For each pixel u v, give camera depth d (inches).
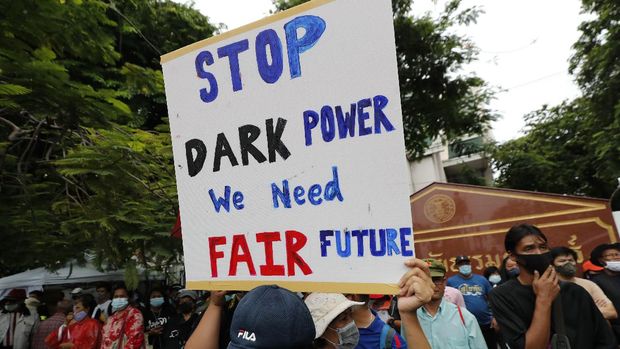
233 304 83.4
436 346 103.2
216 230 75.7
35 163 188.9
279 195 68.9
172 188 188.1
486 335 200.5
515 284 88.7
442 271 107.9
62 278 327.6
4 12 135.2
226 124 75.6
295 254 66.4
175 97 82.7
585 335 84.3
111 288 336.5
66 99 150.2
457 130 531.8
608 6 447.5
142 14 392.5
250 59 73.2
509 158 750.5
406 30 458.3
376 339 90.4
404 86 496.1
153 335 261.1
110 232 163.9
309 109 66.6
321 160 65.1
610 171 515.5
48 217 192.4
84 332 225.9
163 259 193.9
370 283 59.3
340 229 62.6
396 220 58.2
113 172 159.8
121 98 356.8
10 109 165.0
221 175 75.8
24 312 275.4
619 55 447.2
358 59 62.7
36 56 157.3
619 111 451.2
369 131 61.2
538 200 271.1
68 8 157.1
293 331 47.3
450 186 299.6
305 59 67.5
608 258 149.0
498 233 282.0
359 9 63.0
